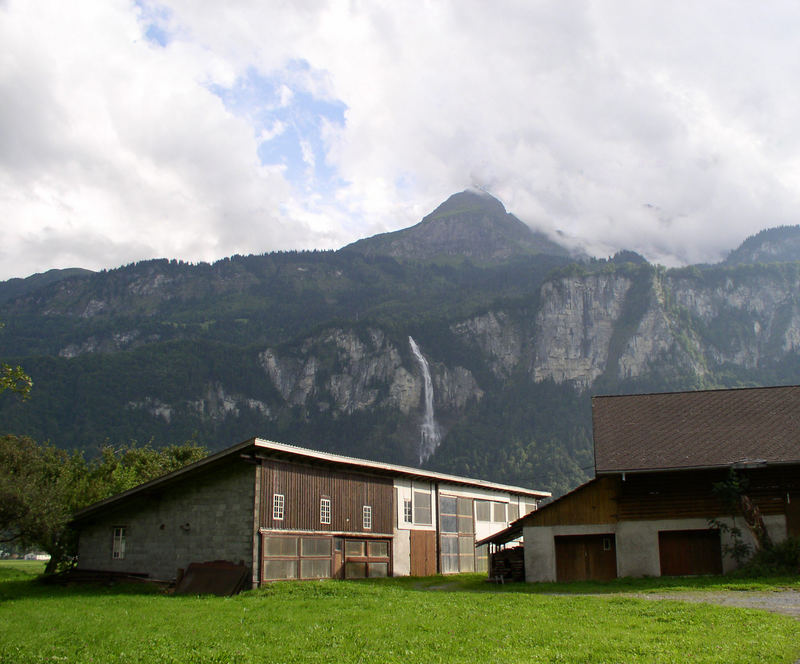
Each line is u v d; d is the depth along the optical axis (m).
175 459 65.62
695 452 34.75
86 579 35.38
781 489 33.22
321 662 14.44
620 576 34.06
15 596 30.53
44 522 34.53
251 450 32.56
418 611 22.09
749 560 32.12
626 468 34.03
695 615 19.70
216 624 20.33
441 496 49.12
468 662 14.07
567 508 35.81
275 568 32.69
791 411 37.53
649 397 41.88
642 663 13.70
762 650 14.71
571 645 15.75
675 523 34.00
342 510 38.19
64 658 15.41
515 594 27.19
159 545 34.53
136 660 15.17
